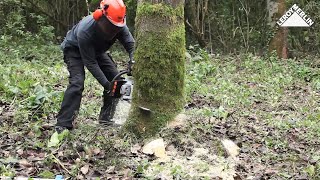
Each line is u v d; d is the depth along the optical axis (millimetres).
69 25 17328
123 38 5559
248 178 4738
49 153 5039
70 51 5555
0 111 6336
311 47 16562
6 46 13484
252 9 17422
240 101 8031
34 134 5594
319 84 10289
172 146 5289
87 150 5062
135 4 16109
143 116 5418
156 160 5031
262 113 7285
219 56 14164
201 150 5266
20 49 12984
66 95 5477
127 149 5195
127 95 5293
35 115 6270
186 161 5039
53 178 4469
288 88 10062
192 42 16938
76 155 5004
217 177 4727
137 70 5387
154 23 5328
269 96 8828
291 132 6316
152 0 5344
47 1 16969
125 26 5551
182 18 5465
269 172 4914
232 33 16938
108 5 5234
